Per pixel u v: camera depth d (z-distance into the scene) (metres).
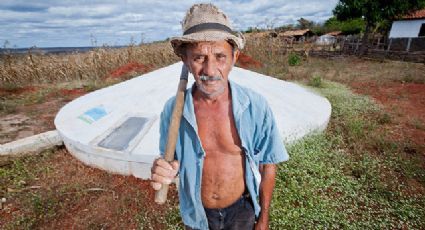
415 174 3.44
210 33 1.01
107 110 4.34
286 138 3.60
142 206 2.94
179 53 1.18
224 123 1.29
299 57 14.12
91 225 2.72
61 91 8.86
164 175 1.16
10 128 5.62
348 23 40.09
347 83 9.24
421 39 18.44
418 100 7.19
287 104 4.61
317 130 4.15
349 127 4.76
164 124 1.39
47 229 2.70
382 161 3.79
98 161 3.54
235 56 1.19
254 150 1.39
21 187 3.39
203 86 1.14
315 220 2.58
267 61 12.61
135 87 4.94
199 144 1.28
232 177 1.38
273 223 2.50
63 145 4.37
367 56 18.14
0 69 10.65
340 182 3.12
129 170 3.38
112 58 12.22
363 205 2.87
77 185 3.29
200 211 1.42
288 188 2.91
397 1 17.31
